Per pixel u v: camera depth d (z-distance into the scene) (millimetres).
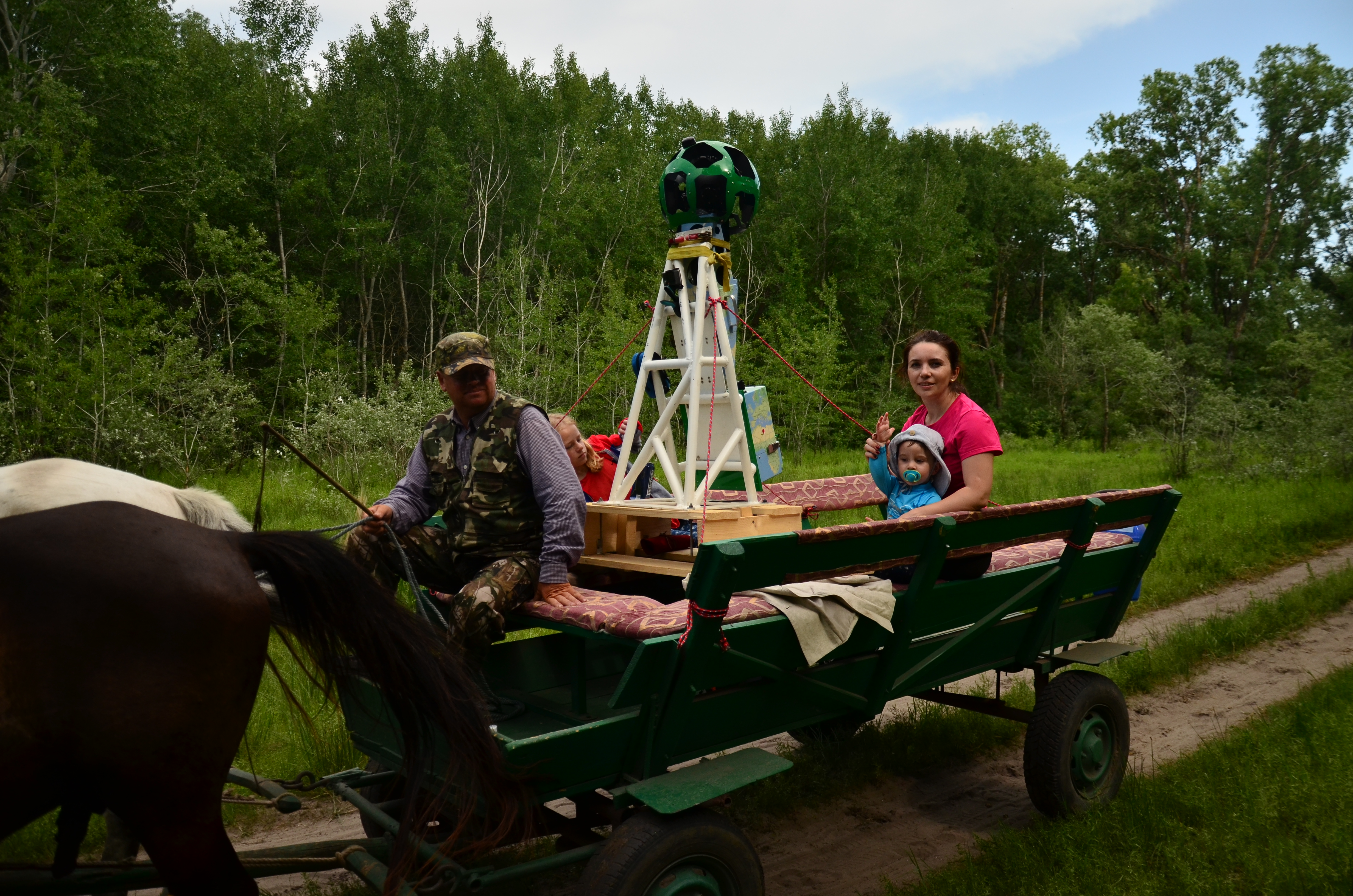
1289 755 4418
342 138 26281
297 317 20859
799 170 34188
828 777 4695
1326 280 47469
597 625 2939
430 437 3607
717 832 2723
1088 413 35719
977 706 4426
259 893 3271
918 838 4121
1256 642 7191
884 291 35031
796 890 3660
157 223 21406
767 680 3125
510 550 3439
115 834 3055
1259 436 17422
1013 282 50562
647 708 2779
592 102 31312
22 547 2039
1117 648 4590
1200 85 46906
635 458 4695
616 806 2822
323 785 3156
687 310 4285
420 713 2609
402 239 25859
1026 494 14891
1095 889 3275
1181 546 10266
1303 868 3311
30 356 14508
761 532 3859
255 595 2285
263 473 3258
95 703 2006
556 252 26094
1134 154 48750
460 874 2535
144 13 19953
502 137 27188
